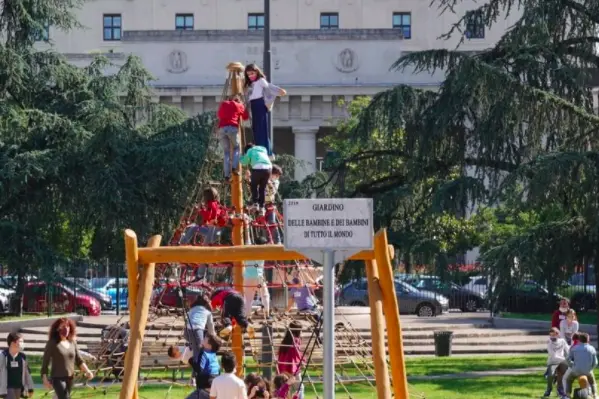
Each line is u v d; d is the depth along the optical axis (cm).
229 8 9244
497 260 3481
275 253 1509
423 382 3000
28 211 4366
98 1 9219
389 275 1489
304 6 9231
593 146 3547
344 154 4697
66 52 9144
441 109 3691
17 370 2133
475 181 3694
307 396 2505
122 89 4438
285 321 2019
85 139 4172
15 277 4397
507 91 3481
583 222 3466
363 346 2175
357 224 1182
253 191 1853
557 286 3578
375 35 8006
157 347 2228
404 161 4041
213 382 1653
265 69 3262
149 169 4156
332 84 7975
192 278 1922
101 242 4594
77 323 4462
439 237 5284
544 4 3638
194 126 4294
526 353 4106
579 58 3756
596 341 4247
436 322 4694
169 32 8006
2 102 4234
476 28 3878
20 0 4388
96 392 2333
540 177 3281
